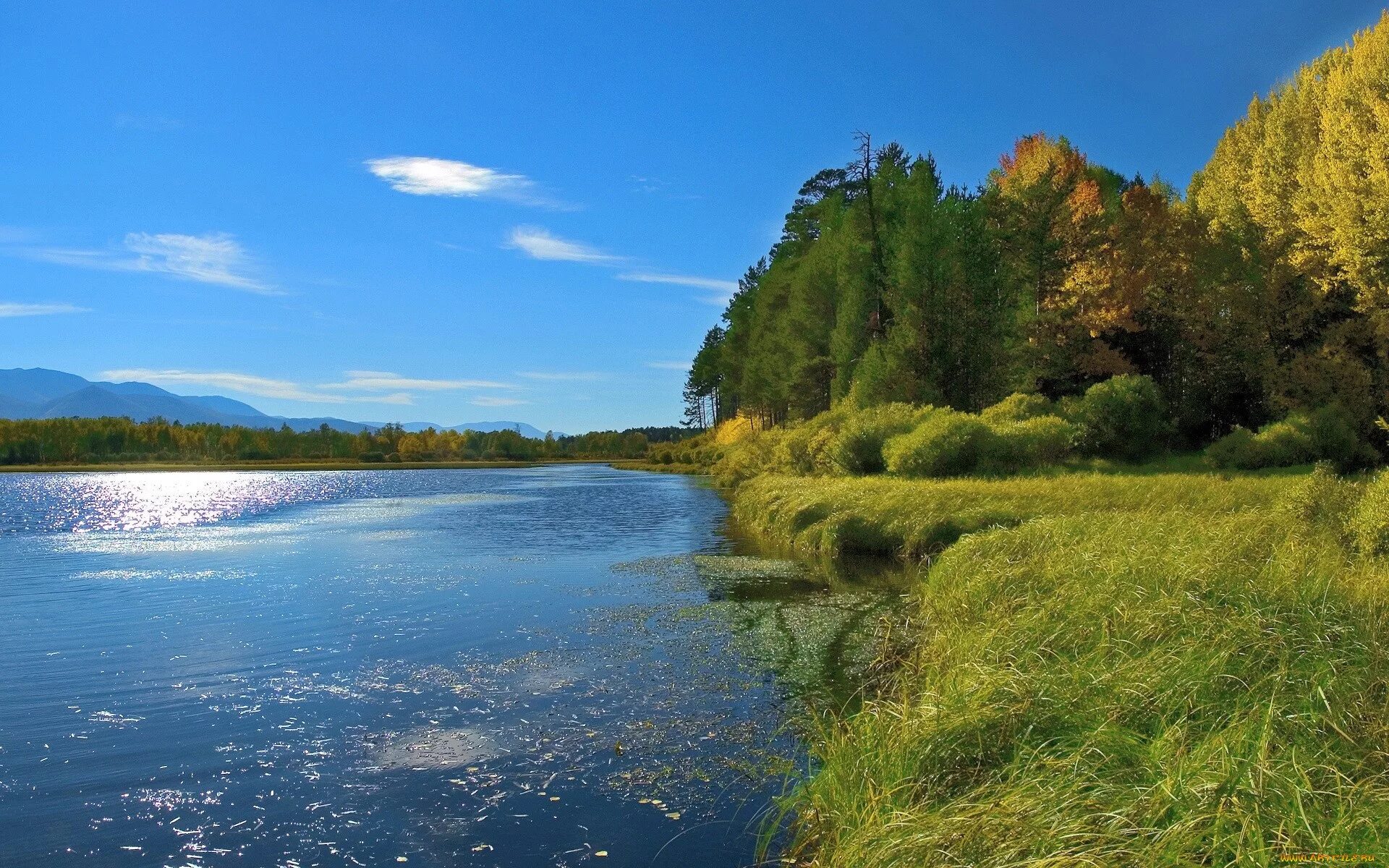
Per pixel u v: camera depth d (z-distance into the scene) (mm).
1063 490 17281
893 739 5352
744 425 72938
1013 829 3879
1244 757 4246
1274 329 31547
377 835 5086
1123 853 3582
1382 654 5797
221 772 6059
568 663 8961
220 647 9781
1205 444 33844
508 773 6031
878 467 27094
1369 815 3672
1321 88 30516
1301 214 26969
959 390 32844
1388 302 23812
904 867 3857
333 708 7488
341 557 18031
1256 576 8148
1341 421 25594
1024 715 5258
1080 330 34688
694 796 5629
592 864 4734
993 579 9969
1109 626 7105
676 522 26328
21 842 4984
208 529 25031
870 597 12359
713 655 9195
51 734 6836
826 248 46281
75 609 12203
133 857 4809
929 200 33500
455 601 12625
